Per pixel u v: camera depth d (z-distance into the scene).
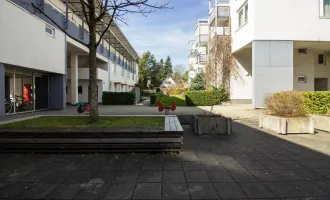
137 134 5.11
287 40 15.78
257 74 15.84
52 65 14.33
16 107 12.18
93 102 6.39
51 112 13.45
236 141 6.44
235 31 20.67
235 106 19.39
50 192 3.26
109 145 5.11
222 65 22.41
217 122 7.41
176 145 5.12
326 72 22.05
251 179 3.73
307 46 18.80
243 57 22.22
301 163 4.52
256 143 6.19
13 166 4.34
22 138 5.10
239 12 19.84
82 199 3.06
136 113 13.30
